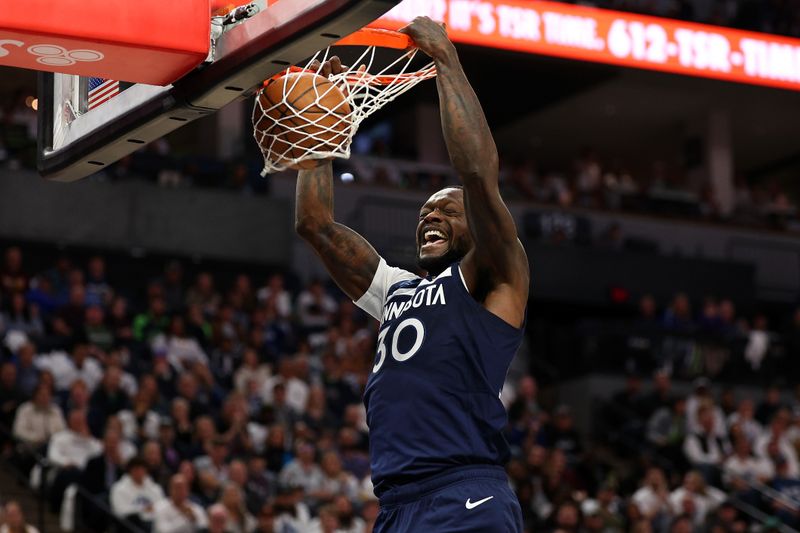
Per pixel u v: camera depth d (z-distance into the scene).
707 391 19.45
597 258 25.67
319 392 16.75
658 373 21.62
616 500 17.25
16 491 14.63
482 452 4.12
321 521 13.41
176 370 16.78
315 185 4.77
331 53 4.73
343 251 4.71
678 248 27.58
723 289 26.52
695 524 16.59
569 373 23.25
